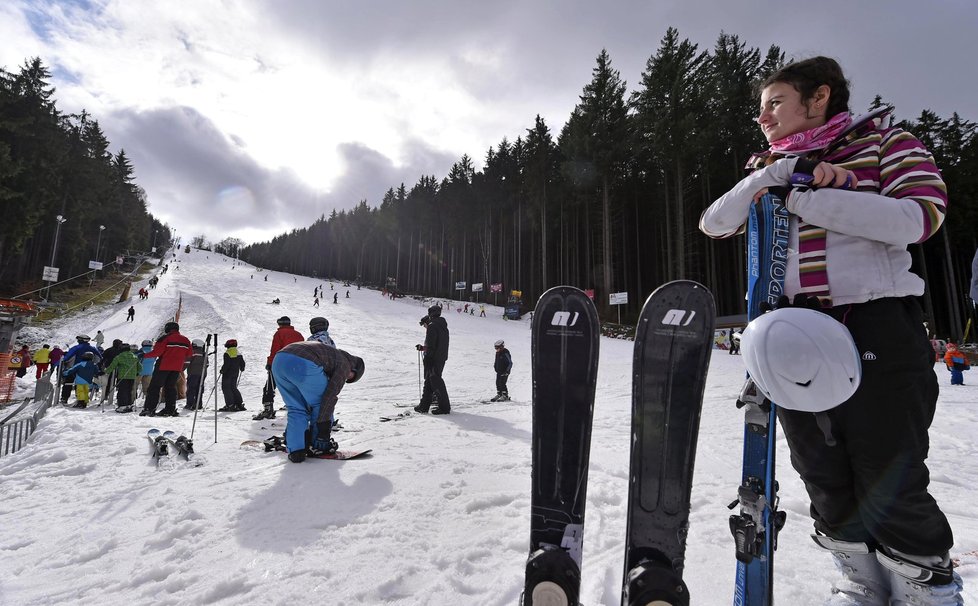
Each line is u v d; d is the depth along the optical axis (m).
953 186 28.70
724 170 30.52
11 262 35.62
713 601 1.68
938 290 31.00
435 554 2.06
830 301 1.15
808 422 1.17
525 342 23.14
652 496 1.28
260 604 1.71
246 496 2.84
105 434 4.80
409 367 15.83
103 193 46.69
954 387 10.34
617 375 12.34
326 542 2.21
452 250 54.03
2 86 29.53
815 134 1.27
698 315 1.35
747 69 29.56
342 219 85.12
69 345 22.14
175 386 7.50
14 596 1.84
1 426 4.75
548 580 1.17
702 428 5.20
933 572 1.01
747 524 1.17
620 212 35.50
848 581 1.22
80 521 2.59
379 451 4.03
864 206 1.07
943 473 3.66
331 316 30.80
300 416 3.77
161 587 1.85
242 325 25.72
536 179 38.19
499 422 5.95
